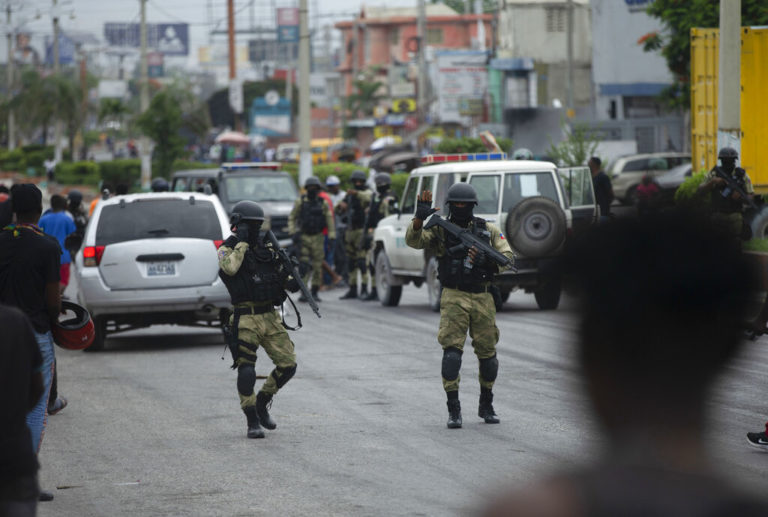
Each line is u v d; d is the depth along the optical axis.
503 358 21.19
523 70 113.94
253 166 48.16
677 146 91.19
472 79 116.81
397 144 123.56
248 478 11.89
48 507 10.72
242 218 14.66
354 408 16.53
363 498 10.74
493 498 2.58
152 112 88.38
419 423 15.12
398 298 33.31
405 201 32.19
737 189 23.94
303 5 58.03
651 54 95.56
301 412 16.27
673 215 2.23
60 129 154.75
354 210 35.72
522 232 27.25
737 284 2.20
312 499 10.78
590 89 112.12
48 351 11.14
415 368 20.66
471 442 13.59
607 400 2.27
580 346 2.27
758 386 16.17
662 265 2.20
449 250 14.77
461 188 14.82
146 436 14.60
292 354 14.70
